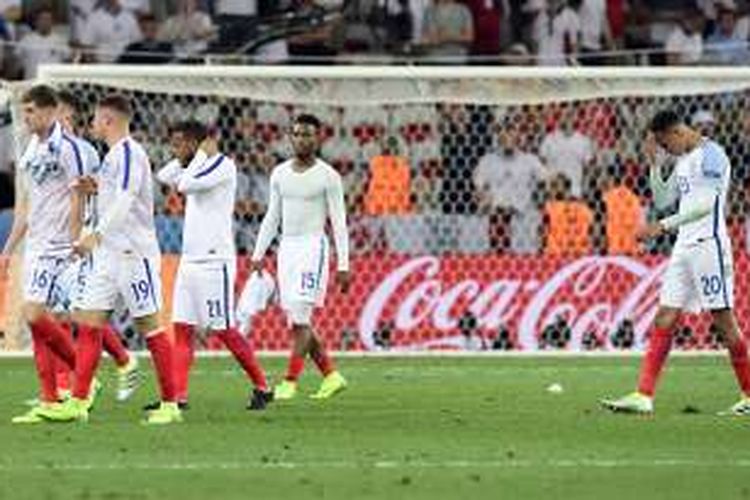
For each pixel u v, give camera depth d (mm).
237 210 61375
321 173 45812
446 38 72812
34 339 40875
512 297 59688
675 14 74500
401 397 47250
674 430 39312
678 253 42625
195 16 72562
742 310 60656
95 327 39844
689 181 42312
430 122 62406
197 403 45438
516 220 62344
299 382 51688
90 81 59219
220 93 59875
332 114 62344
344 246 46094
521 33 73375
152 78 59750
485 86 60625
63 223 40719
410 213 61562
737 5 74812
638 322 59875
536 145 62594
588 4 73812
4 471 32188
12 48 72000
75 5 72625
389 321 59562
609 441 37188
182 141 43031
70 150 40375
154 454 34688
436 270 59656
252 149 62062
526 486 30578
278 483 30812
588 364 57250
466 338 59656
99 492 29703
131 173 38750
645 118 62875
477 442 37000
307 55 72500
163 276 58094
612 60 74188
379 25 72938
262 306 50969
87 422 40281
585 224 60125
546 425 40281
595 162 62844
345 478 31438
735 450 35719
